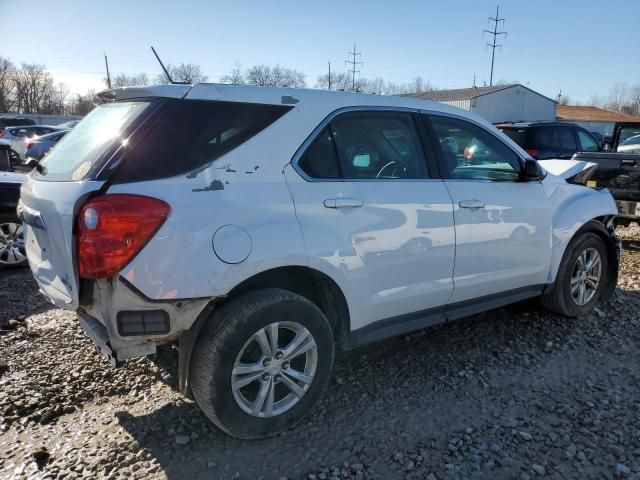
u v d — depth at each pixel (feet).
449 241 11.02
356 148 10.14
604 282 15.24
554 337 13.42
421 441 9.12
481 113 152.56
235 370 8.56
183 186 8.14
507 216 12.09
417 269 10.63
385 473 8.32
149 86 8.94
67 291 8.33
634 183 21.35
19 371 11.64
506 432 9.32
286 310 8.89
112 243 7.64
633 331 13.78
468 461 8.57
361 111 10.32
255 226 8.54
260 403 8.96
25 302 16.33
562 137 35.55
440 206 10.83
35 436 9.41
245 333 8.52
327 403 10.43
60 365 11.96
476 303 12.20
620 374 11.47
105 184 7.83
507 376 11.42
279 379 9.22
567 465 8.46
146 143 8.16
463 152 11.87
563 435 9.21
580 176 14.96
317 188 9.32
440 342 13.19
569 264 13.87
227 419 8.64
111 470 8.45
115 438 9.29
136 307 7.91
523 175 12.59
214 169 8.45
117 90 9.62
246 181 8.68
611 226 15.44
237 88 9.09
